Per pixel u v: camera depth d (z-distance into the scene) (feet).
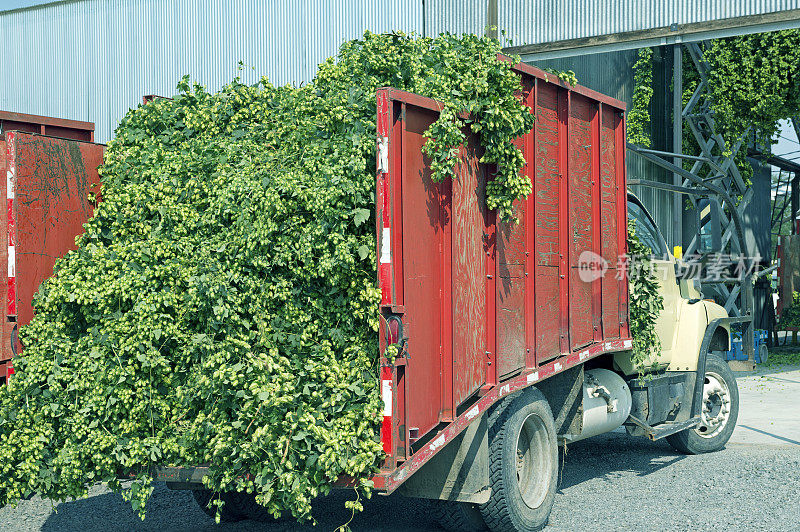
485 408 18.80
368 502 24.97
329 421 15.69
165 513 24.07
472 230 18.57
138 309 16.76
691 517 22.84
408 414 15.97
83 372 16.94
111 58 71.56
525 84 20.93
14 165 18.81
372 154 16.44
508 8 61.36
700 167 73.61
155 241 17.88
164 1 69.82
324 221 16.06
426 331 16.78
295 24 65.98
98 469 16.84
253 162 18.21
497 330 19.47
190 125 20.16
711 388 32.30
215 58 68.28
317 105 17.80
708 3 55.42
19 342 18.44
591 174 24.95
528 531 20.89
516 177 18.94
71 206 19.81
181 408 17.07
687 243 70.90
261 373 15.37
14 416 17.21
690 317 31.17
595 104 25.02
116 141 20.38
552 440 22.22
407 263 16.15
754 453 31.83
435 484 18.72
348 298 16.42
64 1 73.20
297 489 15.17
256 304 16.56
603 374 26.73
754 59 69.10
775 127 71.31
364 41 19.57
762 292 87.35
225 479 15.98
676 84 64.69
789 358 72.23
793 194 97.71
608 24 58.44
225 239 17.30
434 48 19.60
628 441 34.94
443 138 16.72
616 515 23.12
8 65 75.31
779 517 22.76
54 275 18.94
